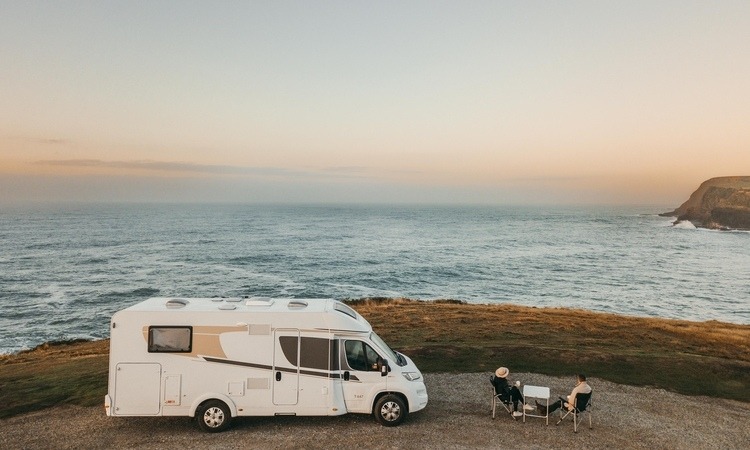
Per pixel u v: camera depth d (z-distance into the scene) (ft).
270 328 39.50
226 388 38.96
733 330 103.04
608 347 73.77
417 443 36.70
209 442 36.86
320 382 39.81
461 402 46.91
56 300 199.00
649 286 252.83
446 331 85.15
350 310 44.78
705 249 451.53
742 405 48.14
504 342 74.69
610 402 47.73
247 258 339.36
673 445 37.47
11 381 55.47
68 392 49.67
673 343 80.02
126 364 38.32
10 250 378.73
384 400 40.34
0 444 36.45
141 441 37.11
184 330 38.78
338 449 35.47
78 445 36.32
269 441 37.04
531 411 44.32
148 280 246.47
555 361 61.41
